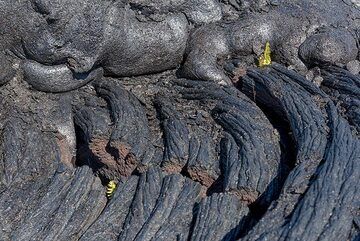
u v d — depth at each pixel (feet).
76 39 22.31
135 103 23.27
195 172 20.65
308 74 24.12
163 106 23.20
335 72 23.62
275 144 20.85
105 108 23.39
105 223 19.16
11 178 20.68
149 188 19.90
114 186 21.27
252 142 20.54
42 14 21.72
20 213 19.54
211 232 17.69
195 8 24.72
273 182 19.34
